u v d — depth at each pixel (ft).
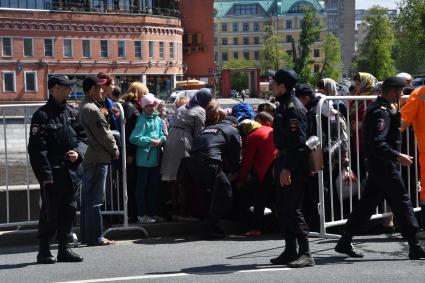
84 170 26.66
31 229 29.43
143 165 29.76
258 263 22.97
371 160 22.90
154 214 30.35
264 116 29.99
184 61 286.66
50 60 195.62
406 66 382.63
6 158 28.89
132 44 215.31
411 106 26.30
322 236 27.25
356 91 33.01
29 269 22.85
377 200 23.41
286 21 481.05
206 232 28.68
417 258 22.89
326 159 27.81
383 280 20.10
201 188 29.86
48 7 198.18
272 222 30.66
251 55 492.13
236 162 28.53
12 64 188.85
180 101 32.14
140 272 21.89
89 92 26.30
